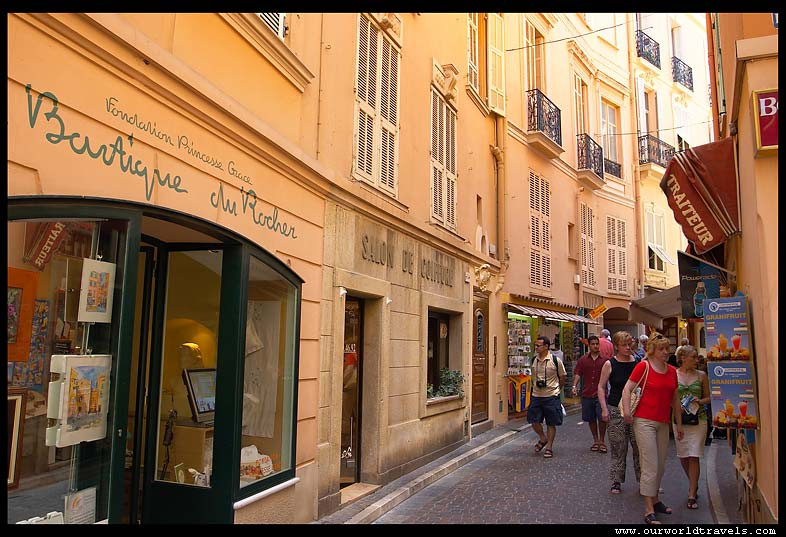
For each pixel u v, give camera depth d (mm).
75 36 3494
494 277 13422
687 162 6027
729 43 6008
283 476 5441
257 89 5488
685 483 7922
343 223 6965
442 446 9719
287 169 5848
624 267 21047
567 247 17953
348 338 7629
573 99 19000
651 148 22406
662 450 6125
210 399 4992
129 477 5180
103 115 3727
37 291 3395
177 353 5250
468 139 12102
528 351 14945
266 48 5566
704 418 6730
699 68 26656
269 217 5559
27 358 3354
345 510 6457
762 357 4562
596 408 10062
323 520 6023
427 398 9414
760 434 4859
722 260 7703
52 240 3453
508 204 14359
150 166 4117
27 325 3342
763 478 4738
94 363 3680
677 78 24516
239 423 4867
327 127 6781
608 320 22016
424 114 9781
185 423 5125
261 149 5383
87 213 3459
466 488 7754
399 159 8734
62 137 3432
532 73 16609
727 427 5059
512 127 14898
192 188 4539
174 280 5309
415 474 8258
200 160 4637
